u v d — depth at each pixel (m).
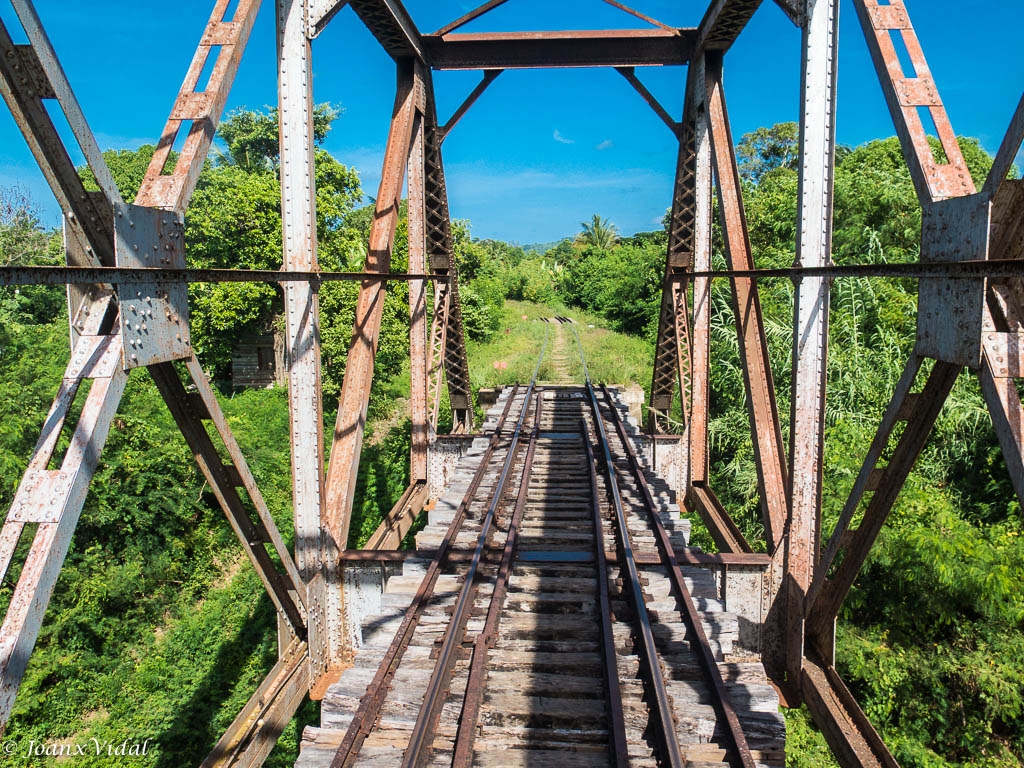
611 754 4.28
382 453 19.08
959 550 8.98
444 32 9.80
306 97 5.78
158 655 10.95
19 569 10.84
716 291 18.41
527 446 12.27
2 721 2.91
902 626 9.58
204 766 4.67
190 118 4.45
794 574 5.91
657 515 8.05
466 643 5.49
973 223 3.58
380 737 4.43
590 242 78.00
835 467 11.50
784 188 23.89
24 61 3.06
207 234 22.78
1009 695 8.30
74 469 3.25
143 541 12.53
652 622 5.72
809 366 5.67
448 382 14.67
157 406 16.81
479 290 42.28
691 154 10.77
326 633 6.55
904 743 8.70
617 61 10.32
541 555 7.21
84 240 3.56
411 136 10.32
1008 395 3.45
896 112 4.32
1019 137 3.19
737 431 15.91
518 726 4.57
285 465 17.45
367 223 35.56
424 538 7.51
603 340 31.95
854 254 18.12
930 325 4.09
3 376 15.14
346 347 22.41
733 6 7.89
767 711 4.67
